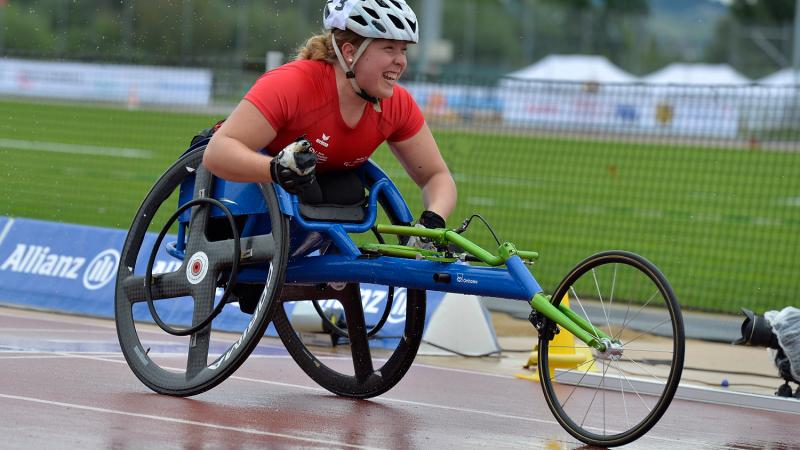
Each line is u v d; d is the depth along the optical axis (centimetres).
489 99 4197
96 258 1169
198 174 748
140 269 1125
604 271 1686
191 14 4881
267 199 701
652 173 3284
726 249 2039
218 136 690
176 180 774
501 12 8706
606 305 1262
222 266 728
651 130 4309
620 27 8088
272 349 970
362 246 713
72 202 2250
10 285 1197
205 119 4200
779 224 2431
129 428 614
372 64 691
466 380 884
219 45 4869
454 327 1015
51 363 819
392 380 757
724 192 2972
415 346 750
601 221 2362
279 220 693
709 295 1502
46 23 5450
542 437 671
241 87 4331
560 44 7975
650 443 674
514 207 2522
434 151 764
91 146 3453
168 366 847
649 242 2088
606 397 825
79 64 4791
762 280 1673
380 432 655
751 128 4366
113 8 5066
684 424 743
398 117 738
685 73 6128
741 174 3306
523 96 4419
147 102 4609
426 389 833
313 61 707
